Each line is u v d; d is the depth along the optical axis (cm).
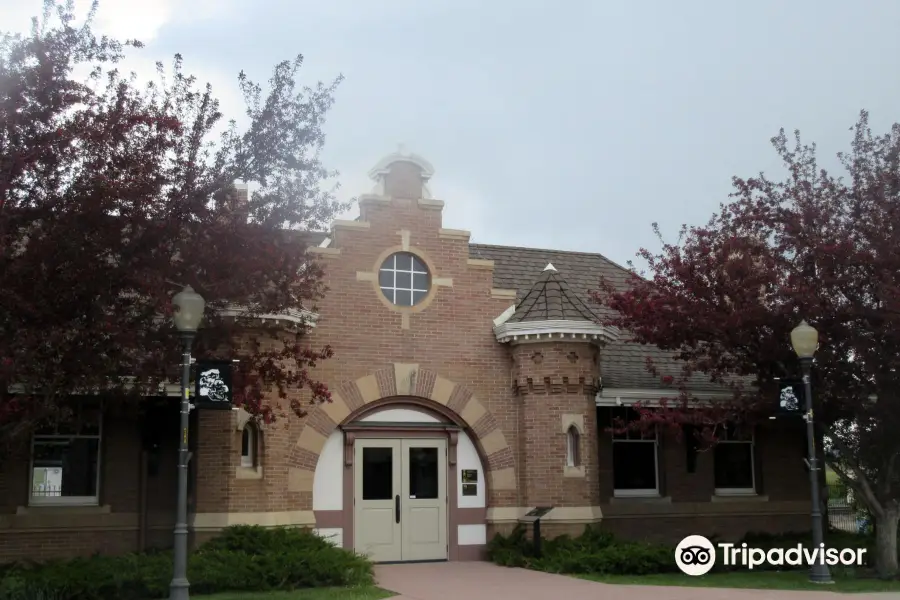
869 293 1552
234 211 1264
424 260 1798
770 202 1638
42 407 1167
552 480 1750
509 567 1664
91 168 1172
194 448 1616
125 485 1642
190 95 1292
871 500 1598
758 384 1675
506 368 1830
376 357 1733
